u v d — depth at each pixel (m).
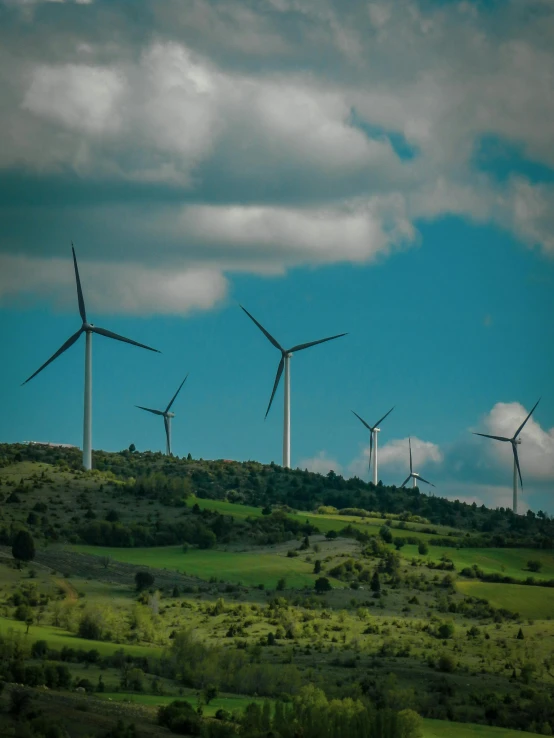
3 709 180.00
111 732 175.62
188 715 190.12
